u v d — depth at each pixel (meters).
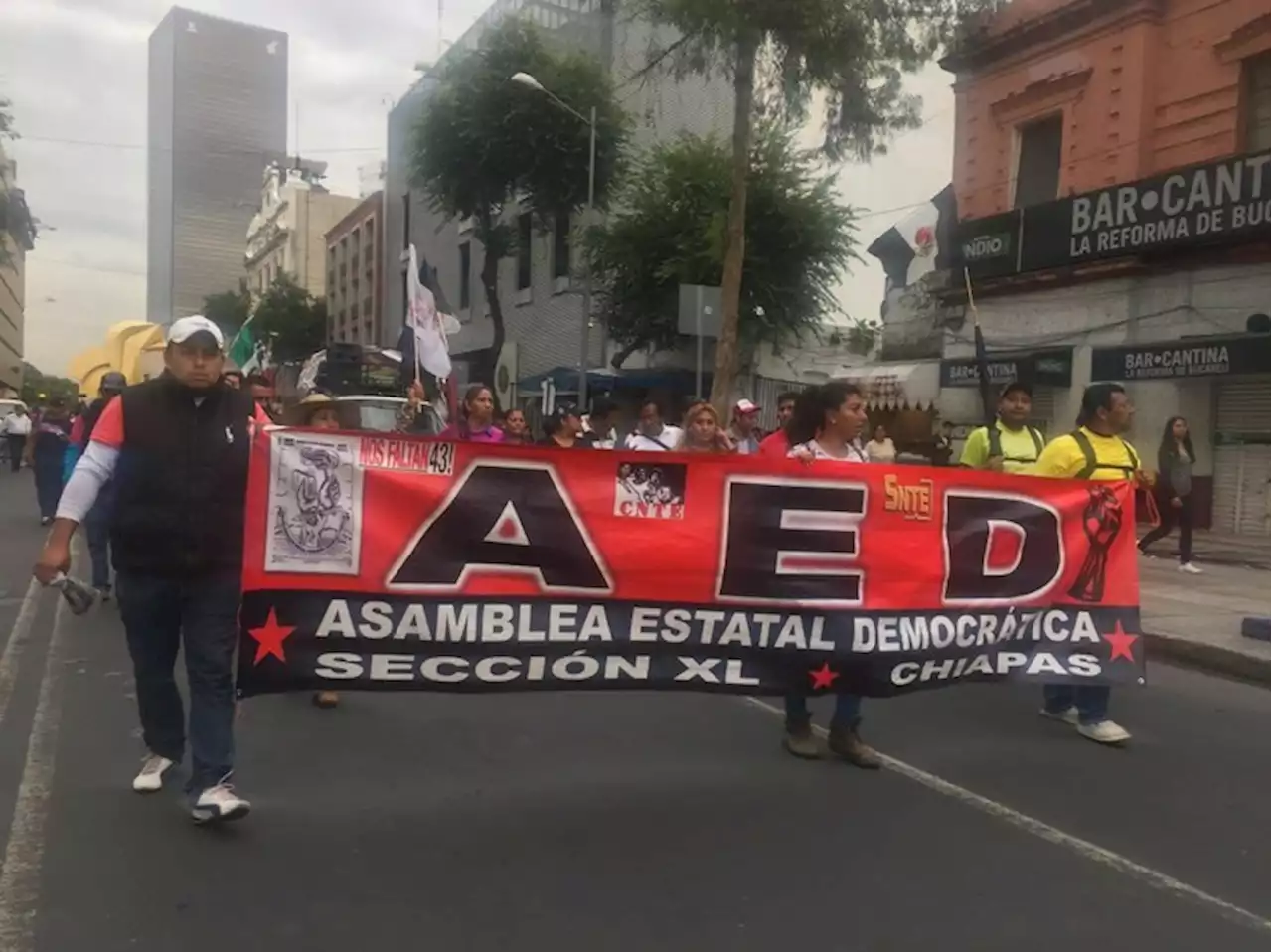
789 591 5.00
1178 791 5.06
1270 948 3.53
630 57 26.70
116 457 4.07
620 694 6.56
